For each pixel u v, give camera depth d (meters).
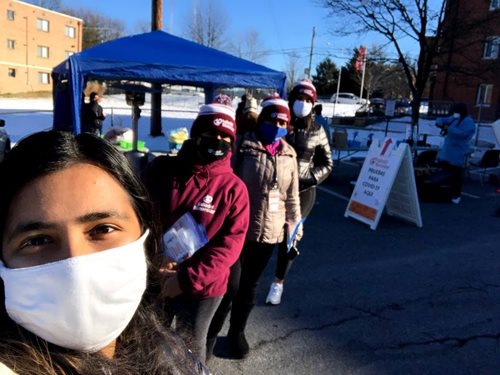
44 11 51.66
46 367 0.83
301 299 3.93
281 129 2.92
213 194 2.20
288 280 4.34
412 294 4.14
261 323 3.47
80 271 0.83
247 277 2.92
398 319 3.65
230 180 2.24
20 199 0.83
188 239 2.10
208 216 2.18
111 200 0.91
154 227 1.12
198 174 2.21
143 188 1.03
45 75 53.31
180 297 2.20
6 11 47.59
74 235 0.86
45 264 0.83
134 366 1.04
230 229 2.23
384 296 4.08
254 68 7.30
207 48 7.86
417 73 15.89
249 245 2.90
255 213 2.88
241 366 2.89
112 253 0.89
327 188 8.95
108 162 0.93
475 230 6.45
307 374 2.86
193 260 2.17
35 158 0.84
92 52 6.60
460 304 3.98
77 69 6.28
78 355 0.90
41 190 0.83
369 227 6.35
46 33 52.41
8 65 48.66
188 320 2.18
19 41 49.44
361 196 6.62
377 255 5.20
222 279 2.24
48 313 0.84
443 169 8.41
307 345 3.19
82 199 0.86
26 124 17.72
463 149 8.23
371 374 2.89
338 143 9.98
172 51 7.29
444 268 4.87
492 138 20.81
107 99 35.97
